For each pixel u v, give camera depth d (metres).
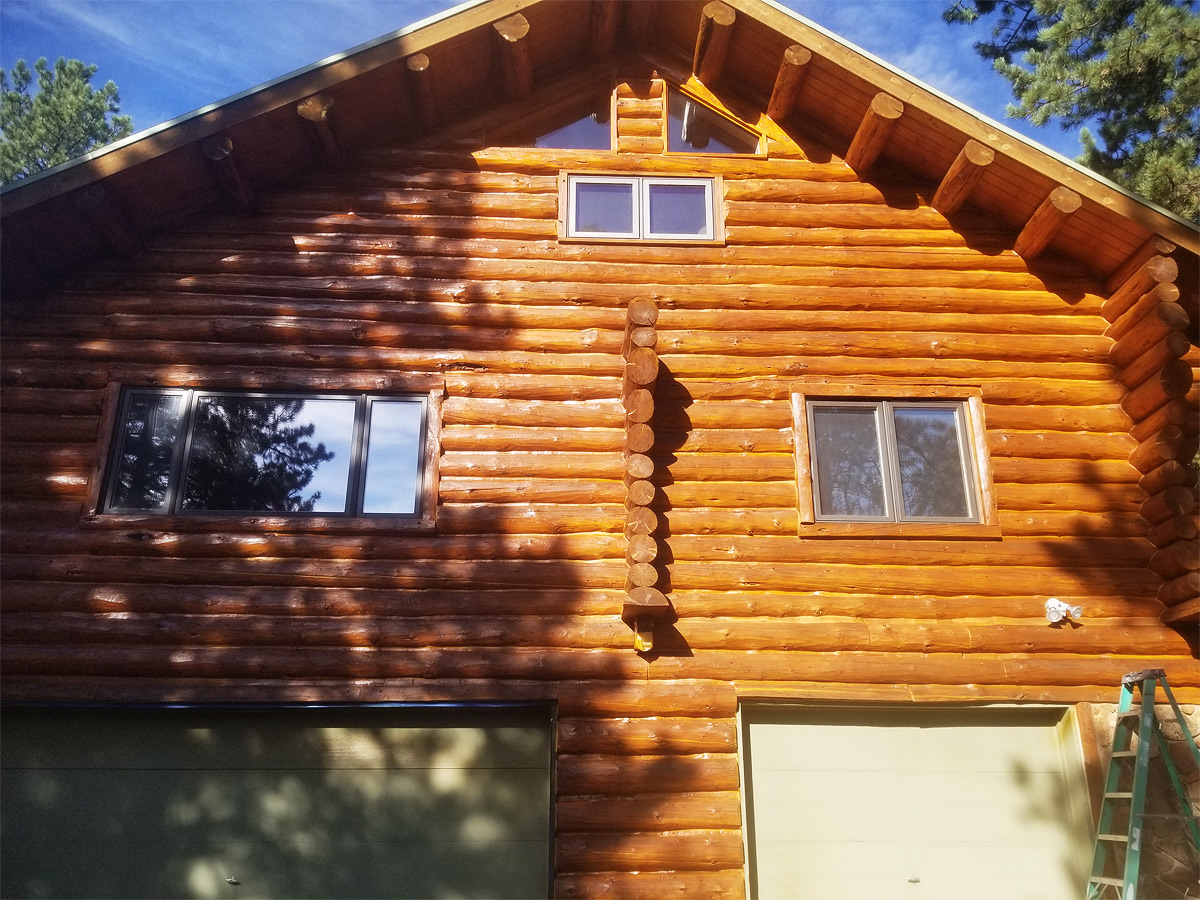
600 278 8.73
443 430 8.16
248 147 8.40
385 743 7.45
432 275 8.66
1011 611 7.89
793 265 8.90
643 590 7.39
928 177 9.24
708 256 8.86
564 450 8.19
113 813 7.25
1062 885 7.32
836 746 7.61
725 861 7.10
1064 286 8.89
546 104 9.43
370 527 7.79
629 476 7.65
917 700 7.57
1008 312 8.82
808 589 7.86
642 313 7.88
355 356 8.30
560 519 7.90
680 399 8.38
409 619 7.62
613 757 7.36
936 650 7.74
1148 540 8.14
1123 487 8.33
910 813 7.46
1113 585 7.96
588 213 9.04
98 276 8.46
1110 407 8.58
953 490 8.27
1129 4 13.70
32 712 7.45
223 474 8.01
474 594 7.69
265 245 8.66
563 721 7.41
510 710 7.51
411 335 8.40
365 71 8.23
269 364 8.28
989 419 8.45
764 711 7.67
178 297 8.43
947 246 9.05
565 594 7.72
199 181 8.45
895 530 8.01
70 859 7.14
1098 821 7.30
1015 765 7.63
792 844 7.34
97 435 8.00
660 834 7.18
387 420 8.24
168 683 7.36
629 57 9.63
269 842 7.22
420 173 9.03
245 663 7.40
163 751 7.41
